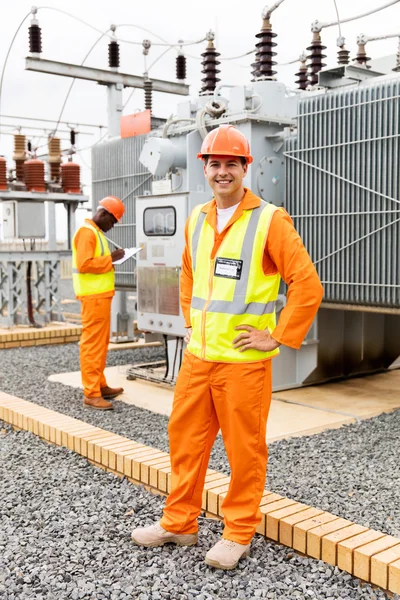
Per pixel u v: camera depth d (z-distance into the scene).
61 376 8.02
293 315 3.11
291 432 5.50
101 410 6.35
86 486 4.43
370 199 5.94
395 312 5.94
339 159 6.17
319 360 7.12
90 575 3.19
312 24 8.08
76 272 6.28
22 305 11.79
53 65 9.59
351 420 5.88
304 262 3.12
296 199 6.59
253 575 3.18
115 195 8.97
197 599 2.96
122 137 8.85
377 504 3.94
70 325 11.86
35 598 2.98
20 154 11.71
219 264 3.24
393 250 5.78
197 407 3.33
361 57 8.00
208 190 6.95
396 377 7.66
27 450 5.24
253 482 3.25
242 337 3.13
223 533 3.37
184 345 6.98
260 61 6.80
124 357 9.24
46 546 3.50
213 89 7.77
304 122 6.45
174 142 7.48
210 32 7.75
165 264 6.66
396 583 2.96
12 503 4.12
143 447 4.79
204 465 3.42
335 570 3.19
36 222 11.39
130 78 10.40
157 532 3.47
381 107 5.80
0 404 6.27
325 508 3.88
